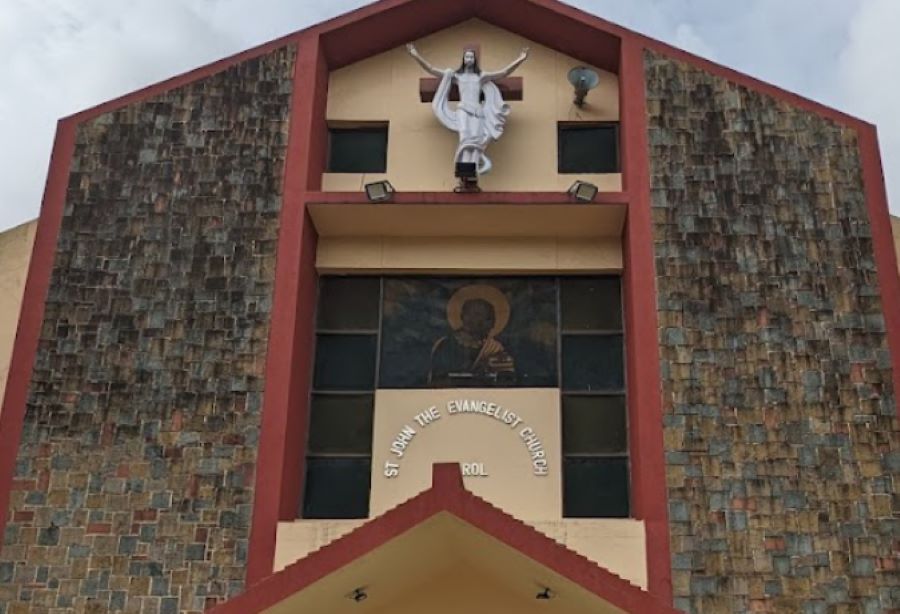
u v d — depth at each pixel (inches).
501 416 615.8
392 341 642.8
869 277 598.2
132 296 609.0
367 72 700.0
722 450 560.1
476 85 665.0
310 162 642.8
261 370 588.1
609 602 456.4
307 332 629.9
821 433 562.9
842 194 619.5
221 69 665.0
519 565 481.4
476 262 650.2
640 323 589.0
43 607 541.3
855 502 547.8
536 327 643.5
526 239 654.5
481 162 642.8
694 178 624.7
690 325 588.4
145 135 649.6
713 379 575.5
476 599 529.3
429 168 665.6
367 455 612.4
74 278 613.0
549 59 699.4
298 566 458.9
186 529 555.2
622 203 620.4
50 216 627.5
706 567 536.7
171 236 623.2
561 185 658.8
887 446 559.2
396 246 655.1
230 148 644.7
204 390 584.7
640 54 660.7
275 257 614.9
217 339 596.7
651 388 573.6
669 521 546.6
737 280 598.9
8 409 580.4
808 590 531.2
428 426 614.9
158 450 572.1
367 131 691.4
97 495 563.5
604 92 687.7
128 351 595.5
